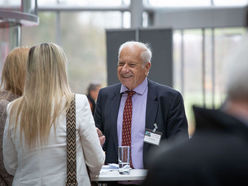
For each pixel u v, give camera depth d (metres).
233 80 1.09
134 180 3.28
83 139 2.71
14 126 2.71
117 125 3.86
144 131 3.79
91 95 9.48
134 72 3.84
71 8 12.58
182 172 1.11
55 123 2.64
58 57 2.72
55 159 2.66
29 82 2.70
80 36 12.90
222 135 1.14
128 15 12.75
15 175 2.77
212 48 12.59
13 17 6.54
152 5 12.76
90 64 12.95
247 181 1.07
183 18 12.61
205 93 12.73
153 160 1.18
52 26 12.78
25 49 3.12
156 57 8.71
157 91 3.91
